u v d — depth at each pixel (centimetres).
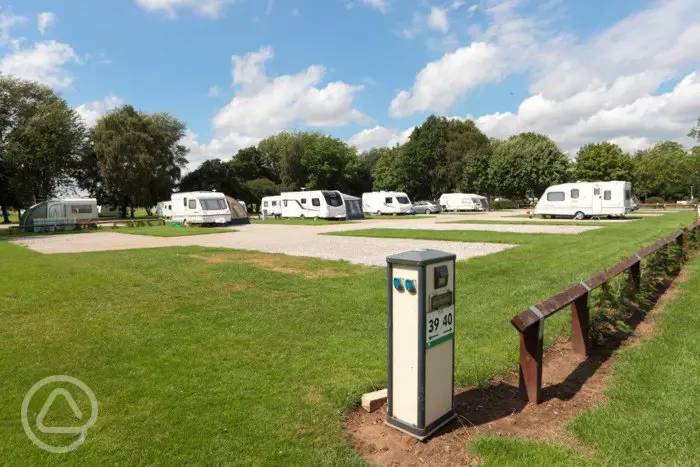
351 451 312
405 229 2398
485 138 7706
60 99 4381
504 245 1534
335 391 399
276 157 7769
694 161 6862
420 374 321
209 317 645
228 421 350
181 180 6506
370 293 785
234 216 3694
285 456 304
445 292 334
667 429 328
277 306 705
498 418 361
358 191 8031
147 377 435
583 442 320
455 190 7262
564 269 991
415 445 322
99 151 5059
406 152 7200
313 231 2484
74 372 448
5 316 658
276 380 425
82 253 1526
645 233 1867
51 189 4694
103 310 690
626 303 609
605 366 466
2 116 3675
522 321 366
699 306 664
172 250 1566
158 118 5881
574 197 3328
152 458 303
